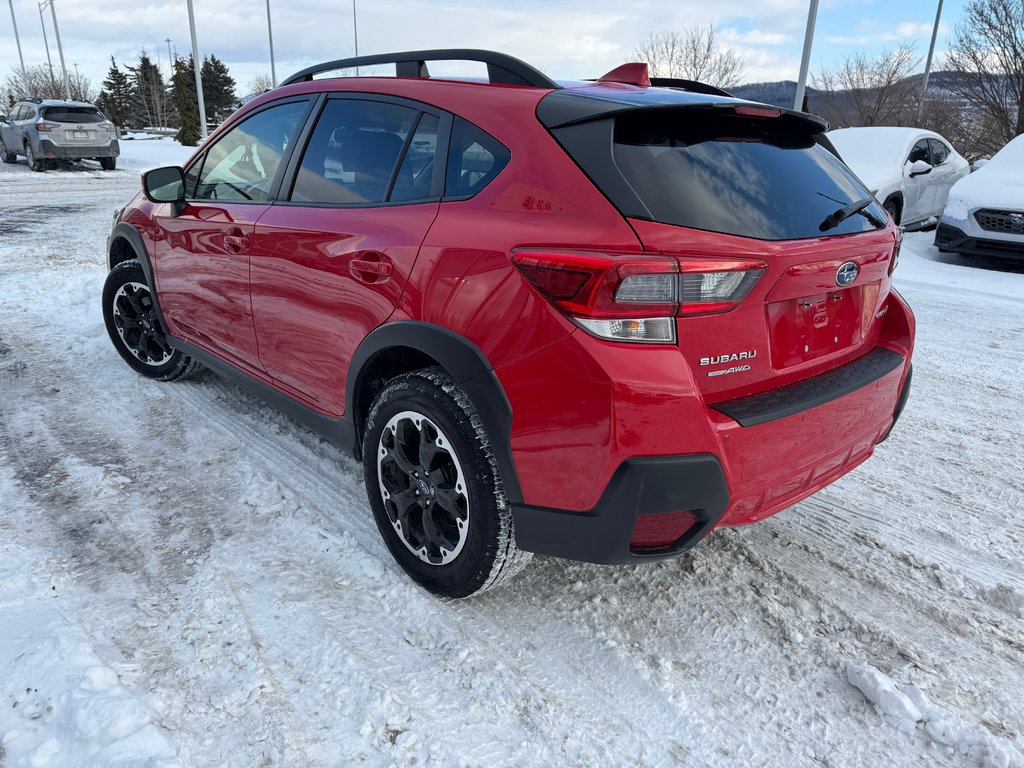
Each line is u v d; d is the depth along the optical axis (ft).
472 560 7.23
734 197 6.56
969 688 6.90
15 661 6.40
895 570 8.68
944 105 63.57
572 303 6.04
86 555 8.27
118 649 6.79
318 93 9.54
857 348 7.95
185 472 10.30
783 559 8.85
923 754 6.17
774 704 6.67
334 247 8.27
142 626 7.14
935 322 19.61
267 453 10.94
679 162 6.56
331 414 9.16
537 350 6.28
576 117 6.71
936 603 8.11
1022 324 19.49
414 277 7.25
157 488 9.84
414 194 7.82
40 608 7.28
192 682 6.48
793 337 6.93
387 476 8.04
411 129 8.10
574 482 6.34
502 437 6.63
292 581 7.97
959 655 7.33
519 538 6.93
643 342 6.00
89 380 13.67
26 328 16.52
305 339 9.03
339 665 6.77
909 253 29.45
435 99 7.95
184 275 11.42
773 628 7.64
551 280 6.16
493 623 7.54
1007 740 6.30
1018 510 10.14
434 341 7.00
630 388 5.90
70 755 5.50
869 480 10.96
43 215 34.76
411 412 7.43
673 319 6.03
